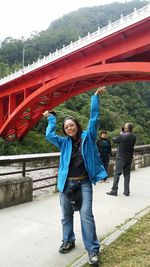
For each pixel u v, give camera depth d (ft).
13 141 121.29
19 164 75.82
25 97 108.68
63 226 15.02
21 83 109.91
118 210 22.90
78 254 14.73
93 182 14.03
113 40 71.26
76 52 81.00
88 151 13.82
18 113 108.78
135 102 237.25
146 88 288.92
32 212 21.91
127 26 65.41
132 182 36.40
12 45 292.40
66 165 13.92
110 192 28.32
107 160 35.12
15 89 114.42
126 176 28.40
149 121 228.63
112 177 40.09
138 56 77.56
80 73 80.23
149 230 17.42
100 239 16.40
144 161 56.08
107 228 18.51
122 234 16.80
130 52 69.46
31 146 123.54
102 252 14.42
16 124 122.01
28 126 117.60
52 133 14.35
